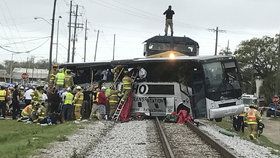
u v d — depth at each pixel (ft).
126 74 101.30
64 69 109.91
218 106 95.76
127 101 100.78
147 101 102.32
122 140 64.59
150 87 102.12
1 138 67.77
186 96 99.66
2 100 105.19
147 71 103.14
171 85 100.89
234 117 107.04
